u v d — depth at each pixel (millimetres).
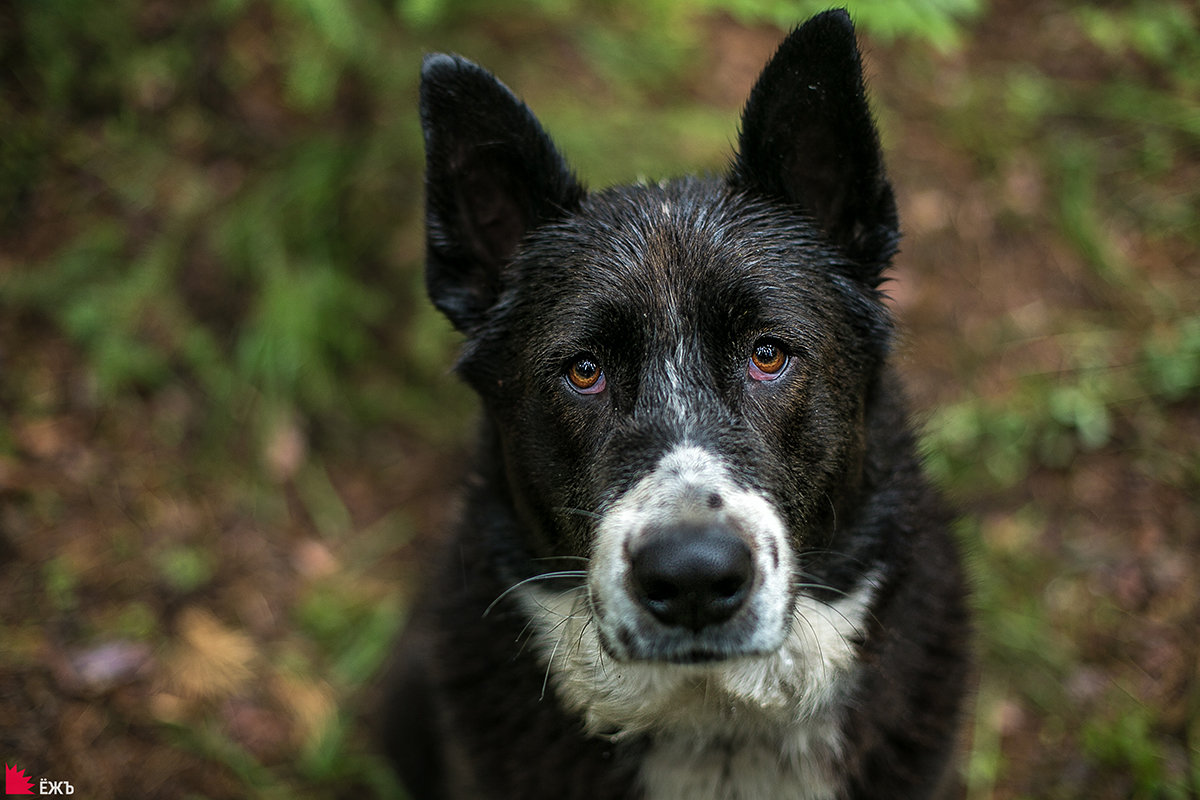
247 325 1218
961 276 1289
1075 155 1358
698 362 840
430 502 1197
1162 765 1026
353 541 1178
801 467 848
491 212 919
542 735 903
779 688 868
